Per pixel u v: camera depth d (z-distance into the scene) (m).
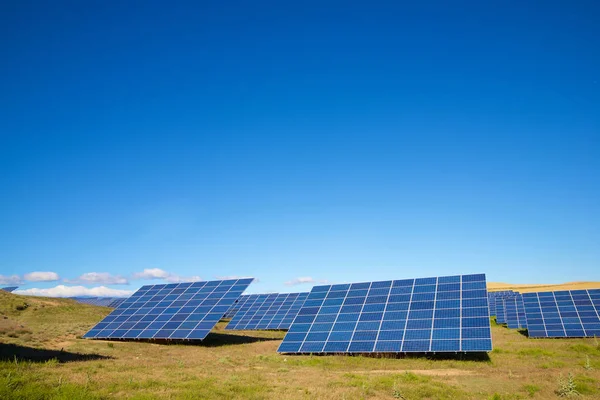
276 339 48.75
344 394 18.22
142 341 41.69
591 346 35.81
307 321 37.91
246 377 22.50
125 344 38.78
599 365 26.50
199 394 17.48
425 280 39.16
